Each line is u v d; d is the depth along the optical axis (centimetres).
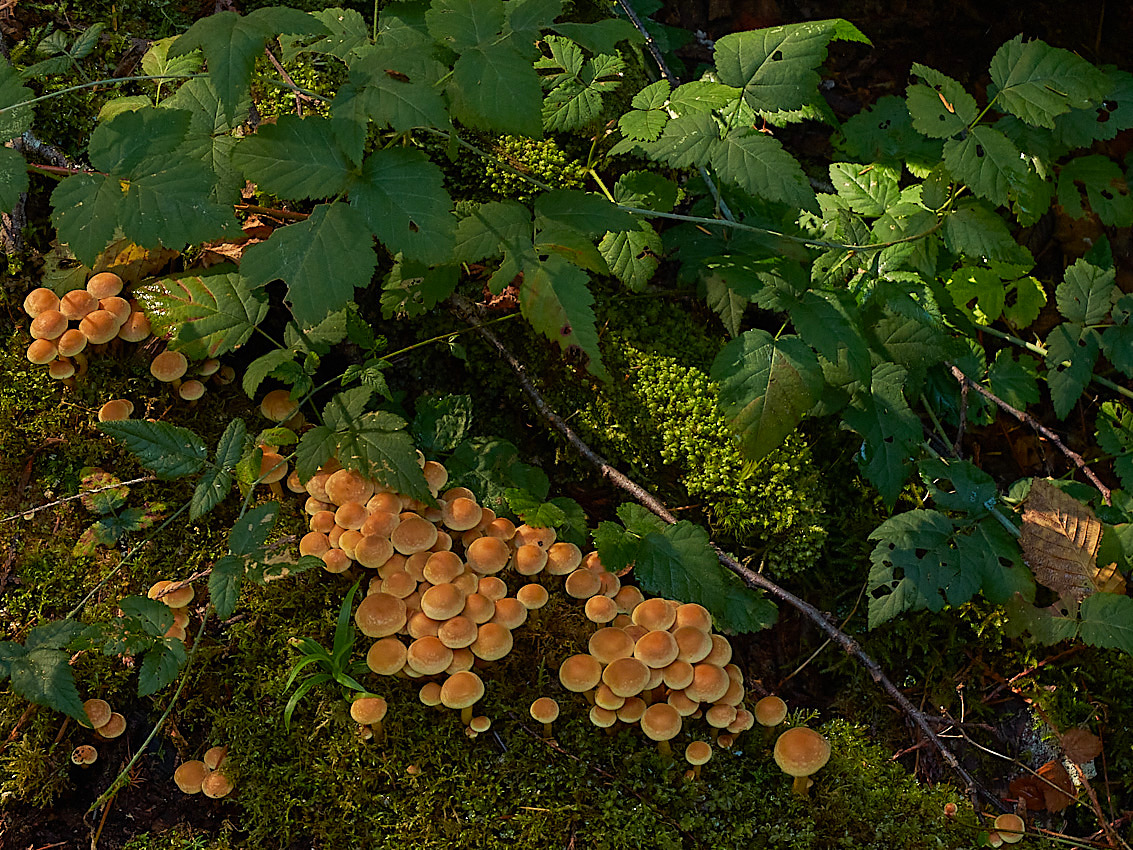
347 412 134
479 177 148
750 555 143
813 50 133
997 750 138
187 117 127
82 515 137
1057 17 165
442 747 132
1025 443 151
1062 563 136
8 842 128
